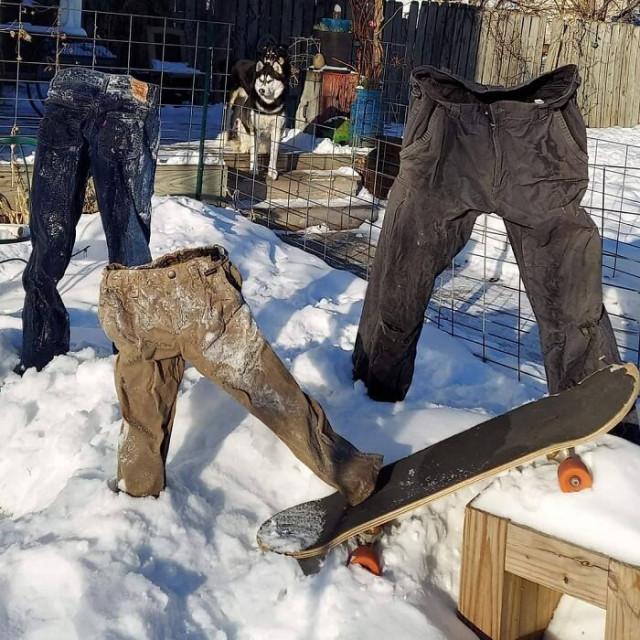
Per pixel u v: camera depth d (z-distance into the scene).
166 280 2.71
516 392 4.52
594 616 2.79
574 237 3.45
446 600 2.84
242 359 2.75
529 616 2.77
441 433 3.49
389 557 2.85
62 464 3.34
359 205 8.93
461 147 3.50
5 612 2.50
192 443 3.30
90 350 4.34
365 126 9.76
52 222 4.24
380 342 3.82
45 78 10.06
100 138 4.30
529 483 2.68
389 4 12.56
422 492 2.75
